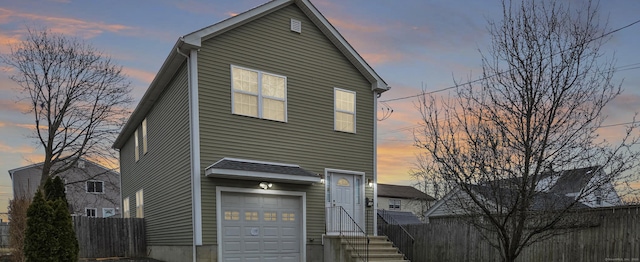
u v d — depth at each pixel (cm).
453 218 1215
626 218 830
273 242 1196
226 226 1126
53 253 927
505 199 632
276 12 1285
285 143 1244
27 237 925
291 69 1291
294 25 1312
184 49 1125
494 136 630
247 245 1151
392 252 1262
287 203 1243
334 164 1330
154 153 1488
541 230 618
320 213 1285
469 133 650
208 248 1080
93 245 1484
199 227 1077
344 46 1378
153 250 1473
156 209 1438
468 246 1157
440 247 1248
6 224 1479
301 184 1263
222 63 1171
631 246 814
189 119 1124
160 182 1398
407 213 2638
